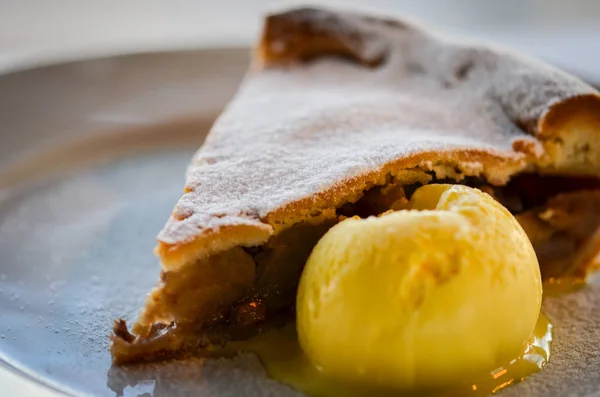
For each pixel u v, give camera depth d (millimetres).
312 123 268
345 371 217
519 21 501
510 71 277
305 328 223
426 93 296
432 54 305
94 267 269
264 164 250
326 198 235
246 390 221
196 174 248
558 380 223
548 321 244
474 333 215
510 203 260
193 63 375
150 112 346
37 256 273
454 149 248
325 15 335
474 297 213
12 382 203
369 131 262
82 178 315
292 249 236
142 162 327
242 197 238
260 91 311
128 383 223
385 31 324
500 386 220
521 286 220
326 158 248
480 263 214
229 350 234
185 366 229
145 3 504
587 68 334
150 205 301
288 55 338
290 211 233
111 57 364
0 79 337
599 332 239
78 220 292
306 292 222
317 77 322
